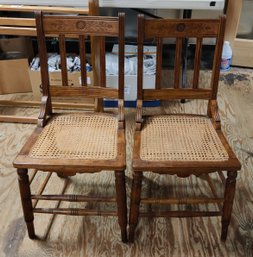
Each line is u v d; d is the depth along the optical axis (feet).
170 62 9.61
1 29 5.81
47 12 5.72
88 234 4.55
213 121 4.42
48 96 4.50
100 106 6.73
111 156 3.79
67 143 4.02
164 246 4.39
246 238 4.50
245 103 7.77
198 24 4.00
